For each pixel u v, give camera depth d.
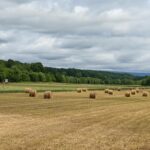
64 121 26.17
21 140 18.05
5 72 178.00
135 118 29.36
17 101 45.34
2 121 25.30
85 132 21.22
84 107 39.34
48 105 40.56
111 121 26.94
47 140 18.22
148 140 19.28
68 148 16.47
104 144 17.73
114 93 82.81
